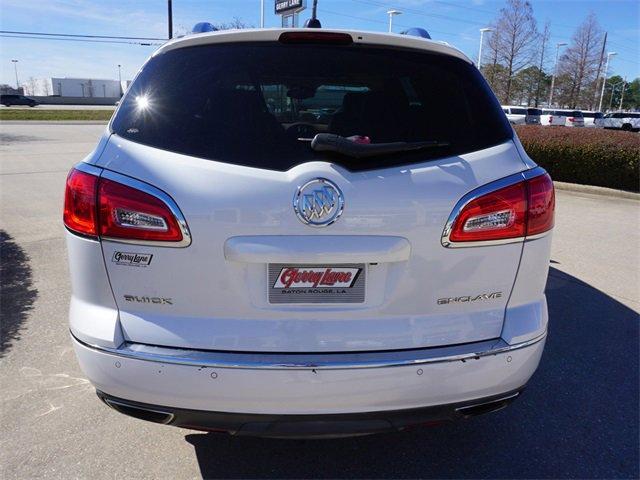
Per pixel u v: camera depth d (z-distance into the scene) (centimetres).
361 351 190
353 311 189
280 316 187
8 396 291
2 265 508
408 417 194
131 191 184
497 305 201
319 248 182
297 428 189
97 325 190
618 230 698
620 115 4141
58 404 285
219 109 198
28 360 330
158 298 188
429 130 207
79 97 7169
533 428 272
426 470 240
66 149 1609
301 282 186
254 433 192
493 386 199
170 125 195
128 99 205
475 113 211
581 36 4434
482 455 250
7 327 375
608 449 256
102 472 235
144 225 183
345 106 218
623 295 459
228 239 182
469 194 191
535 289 207
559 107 4666
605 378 321
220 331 187
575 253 586
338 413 188
